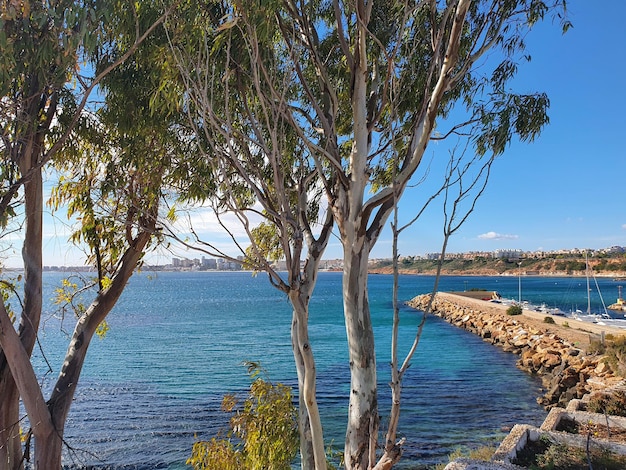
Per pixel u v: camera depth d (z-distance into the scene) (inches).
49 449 207.8
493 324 1659.7
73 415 700.7
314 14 213.9
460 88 236.2
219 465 244.1
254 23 135.2
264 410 240.4
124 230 233.8
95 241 242.8
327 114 206.8
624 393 385.4
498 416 685.9
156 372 999.0
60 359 951.6
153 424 661.9
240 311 2532.0
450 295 3193.9
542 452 271.9
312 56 197.9
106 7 157.1
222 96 159.5
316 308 2726.4
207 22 165.5
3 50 146.6
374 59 210.2
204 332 1678.2
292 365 1064.8
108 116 207.8
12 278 232.8
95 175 235.1
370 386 185.3
